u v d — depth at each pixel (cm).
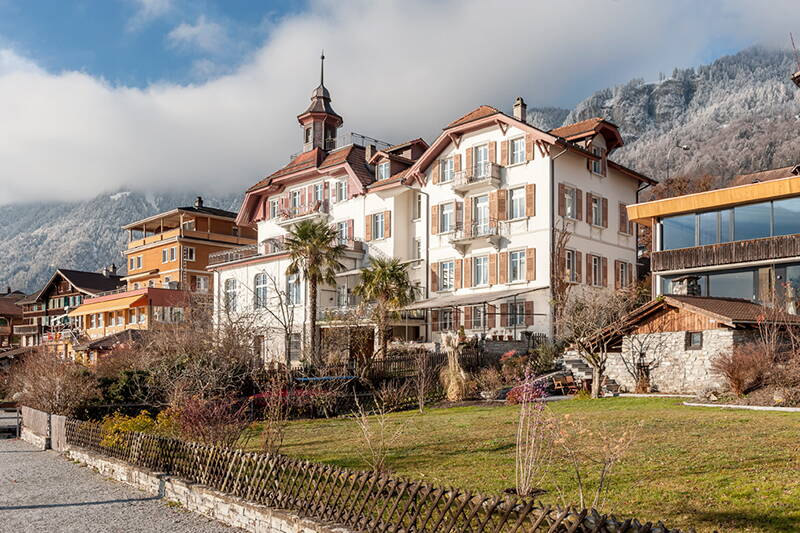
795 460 1082
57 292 8988
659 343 2691
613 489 978
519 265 3959
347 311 4178
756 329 2447
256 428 2123
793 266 3034
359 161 4981
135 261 7431
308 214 5062
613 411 1988
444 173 4397
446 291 4306
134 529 1038
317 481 895
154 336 3728
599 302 3036
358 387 2978
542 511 611
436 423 1959
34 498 1316
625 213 4509
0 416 3403
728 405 1962
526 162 3953
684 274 3419
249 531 992
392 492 776
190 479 1211
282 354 4281
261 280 5109
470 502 681
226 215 7375
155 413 2492
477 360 3281
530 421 1071
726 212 3256
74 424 1894
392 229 4594
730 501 879
